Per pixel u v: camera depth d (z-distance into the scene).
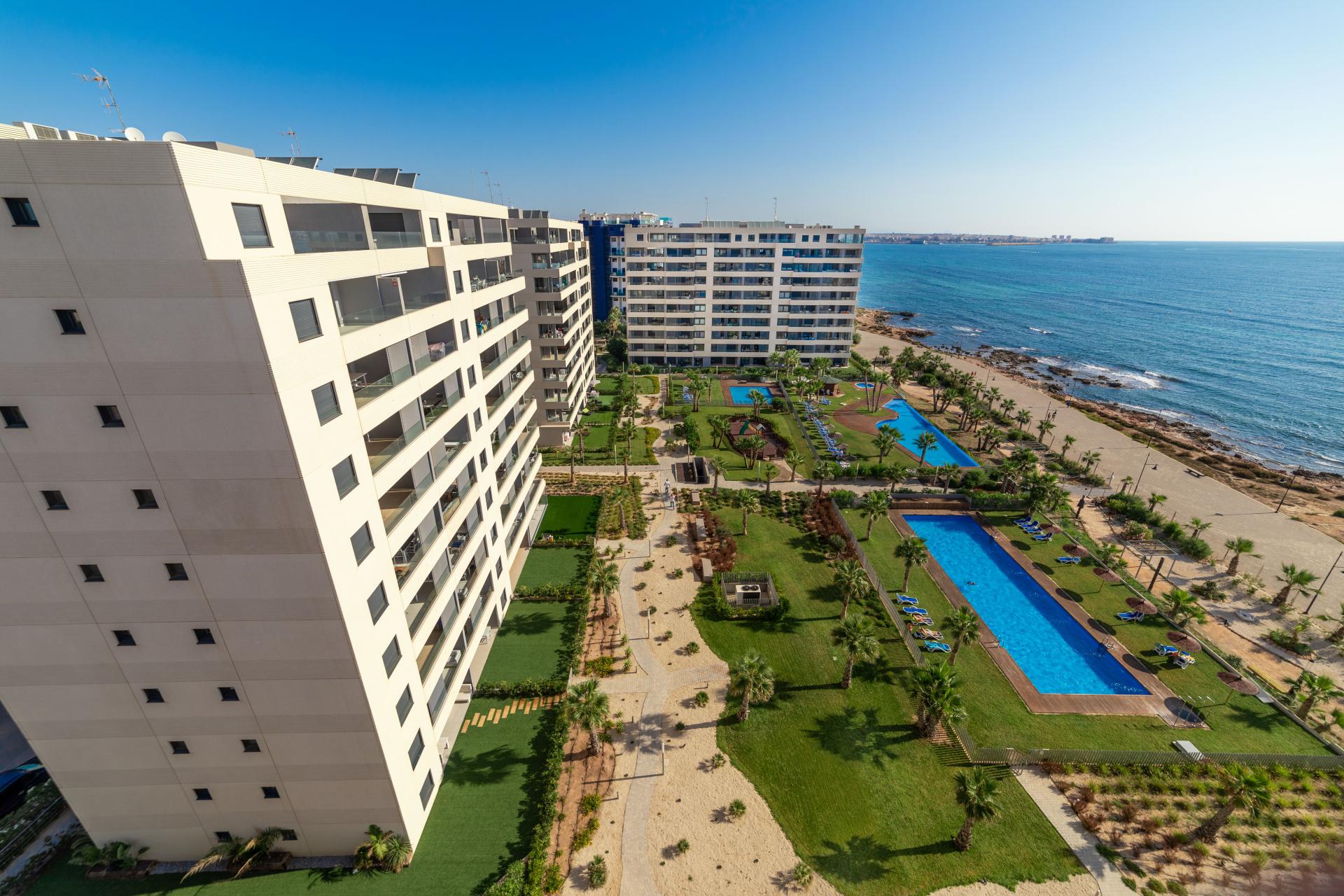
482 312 43.75
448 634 34.53
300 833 29.91
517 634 47.22
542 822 32.19
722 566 57.19
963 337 196.50
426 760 32.38
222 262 18.05
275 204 20.77
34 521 21.97
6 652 24.22
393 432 32.31
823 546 62.03
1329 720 41.12
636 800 34.31
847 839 32.41
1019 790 35.47
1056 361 164.00
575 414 92.62
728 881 30.22
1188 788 35.75
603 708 35.31
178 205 17.48
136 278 18.25
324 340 22.23
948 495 71.44
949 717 36.44
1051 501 64.12
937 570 58.47
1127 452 93.81
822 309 130.00
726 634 48.31
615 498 70.81
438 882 29.61
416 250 30.64
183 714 26.11
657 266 127.19
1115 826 33.44
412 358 29.80
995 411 111.38
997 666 45.78
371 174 33.16
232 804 28.70
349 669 25.08
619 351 133.75
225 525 22.09
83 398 20.00
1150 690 43.59
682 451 87.88
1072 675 45.22
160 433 20.48
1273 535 68.25
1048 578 56.94
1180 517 72.50
